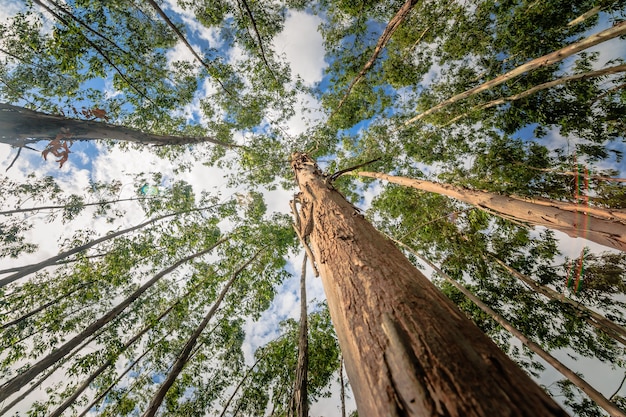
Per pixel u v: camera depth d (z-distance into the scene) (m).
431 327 1.05
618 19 5.33
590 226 3.68
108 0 6.71
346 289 1.59
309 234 3.37
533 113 6.87
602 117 6.60
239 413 9.83
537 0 6.30
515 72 5.03
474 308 7.00
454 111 8.55
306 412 2.90
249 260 9.25
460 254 7.98
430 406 0.80
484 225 7.27
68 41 4.86
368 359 1.12
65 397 8.12
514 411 0.74
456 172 7.94
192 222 8.95
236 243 9.39
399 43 10.02
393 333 1.06
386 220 9.95
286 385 8.56
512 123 7.50
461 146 8.31
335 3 8.57
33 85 7.86
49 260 5.72
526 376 0.88
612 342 5.98
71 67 5.12
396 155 8.61
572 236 3.96
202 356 8.68
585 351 6.23
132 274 8.26
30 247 8.59
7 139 2.36
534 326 6.45
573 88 6.54
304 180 5.13
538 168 6.98
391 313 1.18
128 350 8.91
